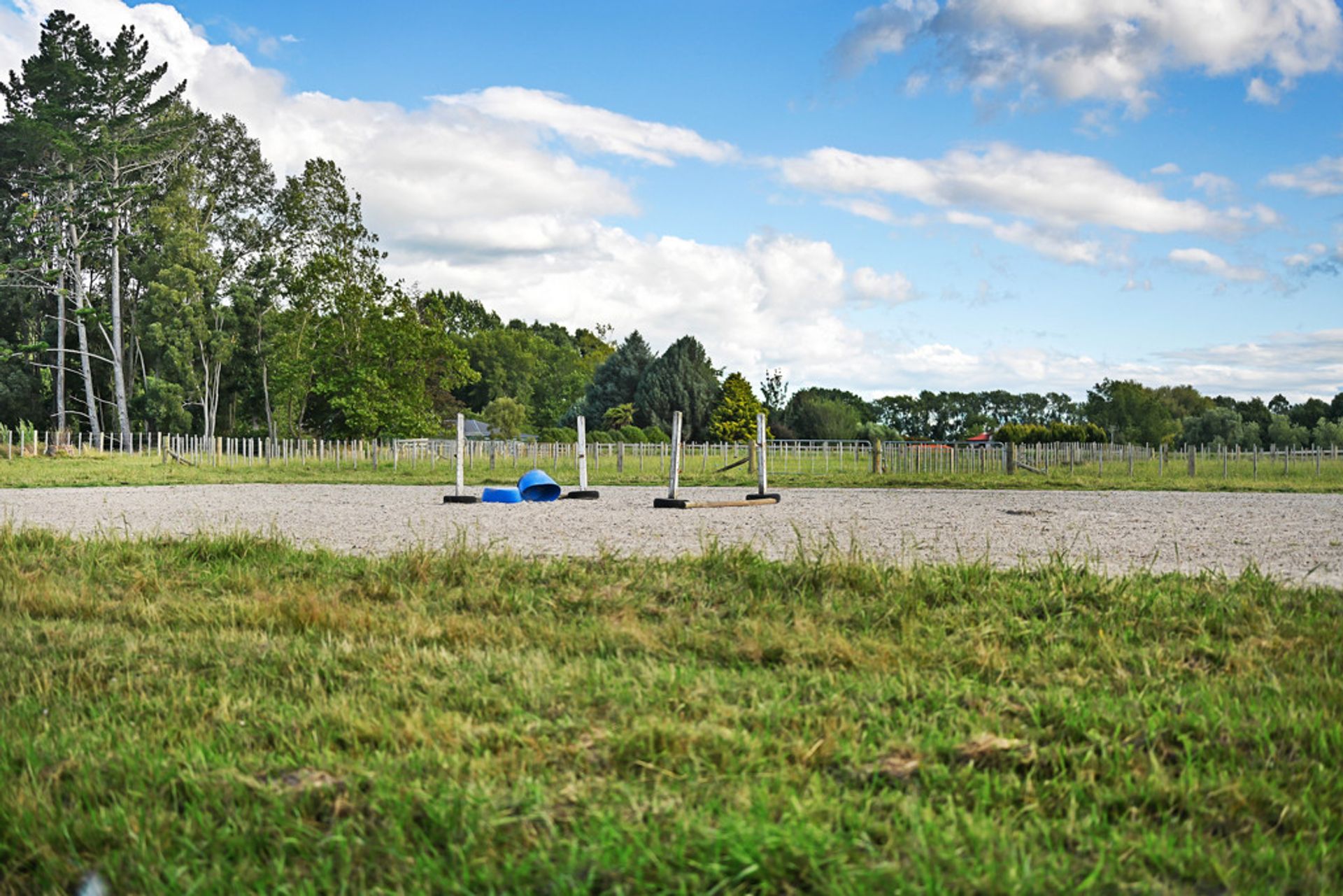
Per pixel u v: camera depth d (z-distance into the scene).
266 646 5.76
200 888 2.83
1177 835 3.08
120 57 56.84
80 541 9.91
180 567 8.62
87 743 4.06
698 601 6.78
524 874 2.76
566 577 7.52
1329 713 4.18
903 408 99.69
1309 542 10.43
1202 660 5.26
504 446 36.97
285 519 13.98
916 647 5.45
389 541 10.74
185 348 58.69
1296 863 2.89
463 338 107.06
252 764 3.75
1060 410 99.88
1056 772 3.62
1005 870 2.75
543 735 3.98
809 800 3.25
